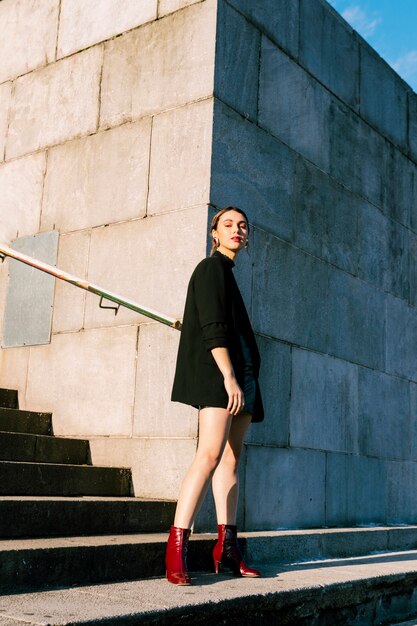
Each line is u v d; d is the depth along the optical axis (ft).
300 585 10.92
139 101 17.76
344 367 19.54
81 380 17.13
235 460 11.54
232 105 16.92
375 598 12.59
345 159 20.94
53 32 20.30
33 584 9.36
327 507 18.10
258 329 16.70
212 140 16.15
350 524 18.90
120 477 15.20
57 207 18.81
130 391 16.11
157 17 17.97
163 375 15.62
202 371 10.43
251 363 11.19
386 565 14.58
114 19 18.90
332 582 11.53
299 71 19.45
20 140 20.22
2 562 9.05
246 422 11.28
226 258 11.21
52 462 15.67
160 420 15.42
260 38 18.16
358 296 20.59
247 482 15.71
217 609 9.11
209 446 10.31
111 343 16.78
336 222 20.11
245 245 11.61
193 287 10.95
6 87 21.07
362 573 12.97
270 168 17.88
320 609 11.09
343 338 19.69
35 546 9.62
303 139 19.26
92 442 16.38
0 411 16.37
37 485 13.43
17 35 21.26
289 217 18.29
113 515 12.57
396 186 23.38
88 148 18.53
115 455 15.89
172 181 16.58
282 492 16.67
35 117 20.04
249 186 17.10
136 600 8.82
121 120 18.01
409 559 16.14
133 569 10.69
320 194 19.61
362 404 20.08
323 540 15.60
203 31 16.97
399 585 13.38
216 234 11.71
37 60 20.47
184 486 10.42
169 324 13.74
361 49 22.49
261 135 17.72
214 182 16.06
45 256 18.69
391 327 22.02
